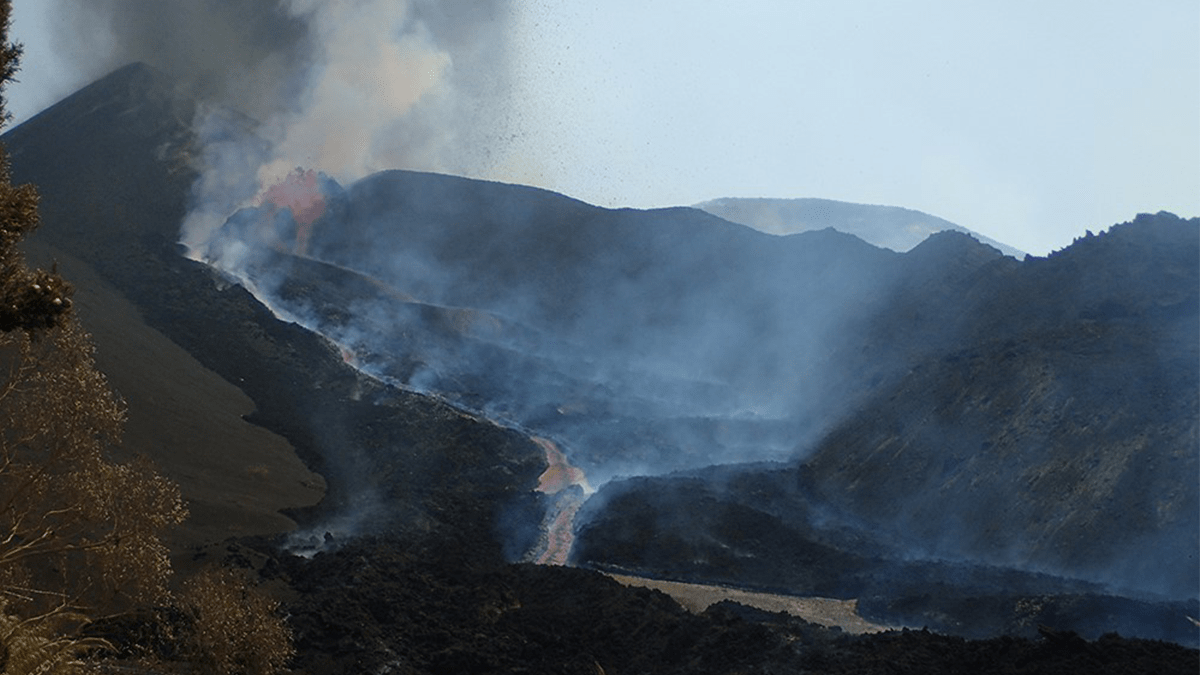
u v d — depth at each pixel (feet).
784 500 216.54
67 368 57.26
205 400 229.66
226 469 195.21
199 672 81.97
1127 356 208.74
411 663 124.67
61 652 43.11
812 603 167.22
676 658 125.80
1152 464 182.19
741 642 123.13
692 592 168.25
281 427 231.71
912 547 194.90
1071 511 182.80
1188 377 196.24
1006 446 203.41
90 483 58.23
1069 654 111.34
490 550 184.14
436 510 197.67
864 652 116.67
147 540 61.16
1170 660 110.22
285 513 181.47
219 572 117.29
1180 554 167.73
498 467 229.25
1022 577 168.86
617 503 206.69
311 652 122.93
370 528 179.22
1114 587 165.78
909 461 216.54
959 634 148.15
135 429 192.24
